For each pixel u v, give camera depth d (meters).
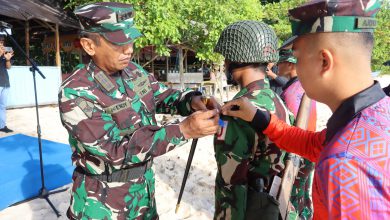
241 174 1.52
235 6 8.90
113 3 1.72
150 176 1.96
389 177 0.79
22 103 8.84
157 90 2.11
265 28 1.55
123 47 1.67
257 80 1.62
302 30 0.96
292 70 2.82
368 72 0.93
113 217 1.78
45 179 3.77
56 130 6.58
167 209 3.46
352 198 0.79
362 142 0.82
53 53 13.14
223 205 1.59
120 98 1.72
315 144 1.38
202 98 1.96
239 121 1.51
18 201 3.44
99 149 1.54
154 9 6.96
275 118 1.52
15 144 4.86
